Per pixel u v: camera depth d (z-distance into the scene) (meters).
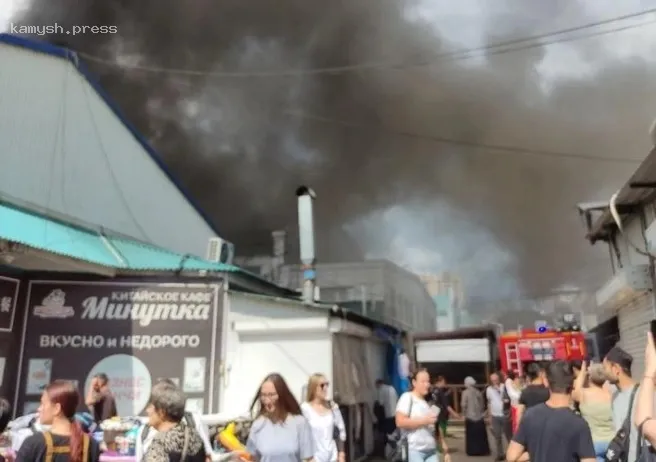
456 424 20.38
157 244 11.60
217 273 8.55
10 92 8.64
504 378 11.53
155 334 8.19
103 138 10.46
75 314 8.02
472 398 11.61
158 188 12.02
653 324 2.60
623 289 8.46
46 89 9.28
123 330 8.12
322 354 8.48
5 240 6.46
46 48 9.37
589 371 5.05
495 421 10.38
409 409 5.11
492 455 11.33
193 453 3.18
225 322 8.42
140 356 8.07
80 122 9.92
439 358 19.39
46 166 9.03
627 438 3.03
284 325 8.46
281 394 3.81
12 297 7.77
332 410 5.52
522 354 11.80
